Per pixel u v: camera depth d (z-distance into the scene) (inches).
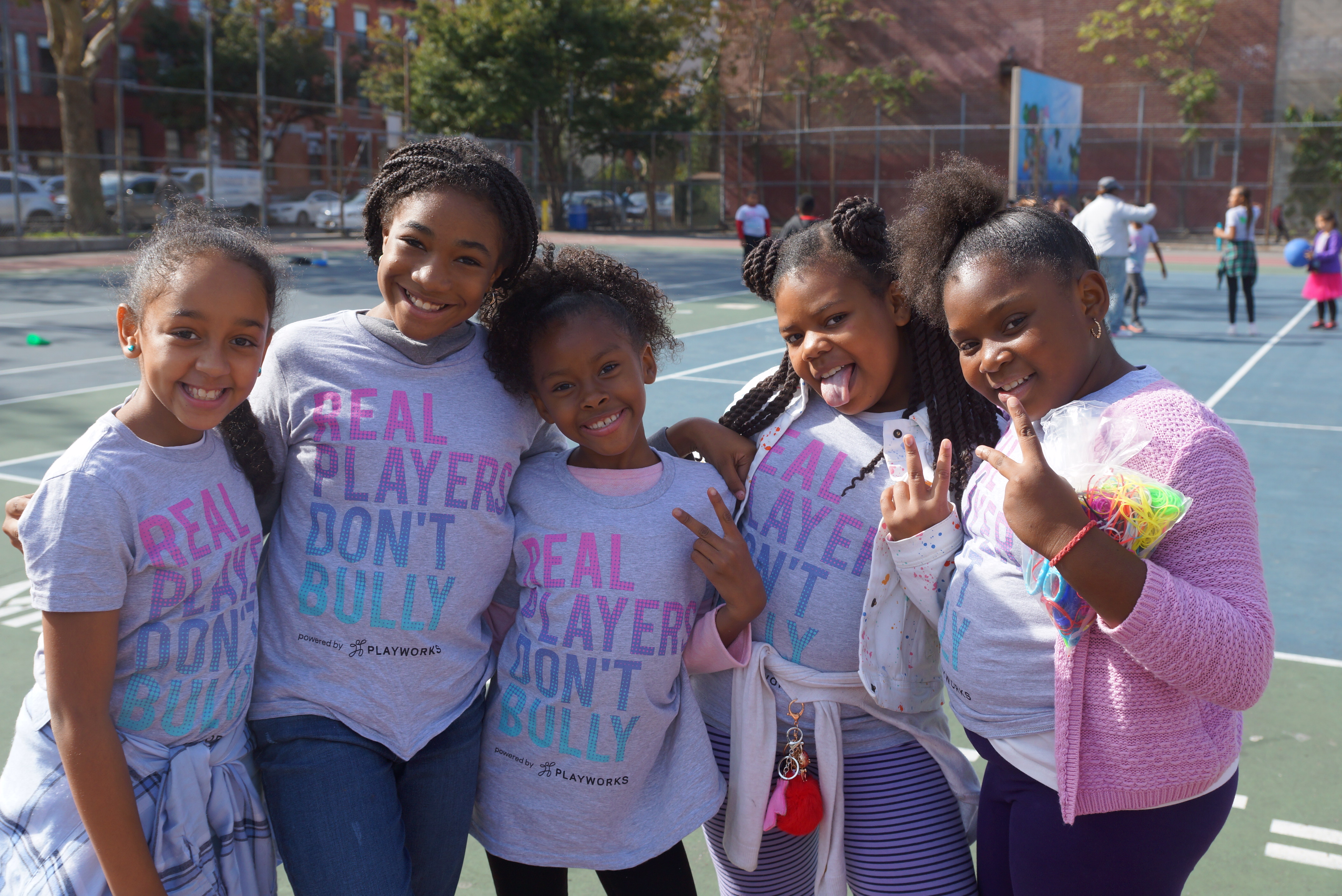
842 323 74.1
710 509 77.8
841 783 76.5
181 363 63.3
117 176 1036.5
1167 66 1337.4
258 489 73.5
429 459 72.7
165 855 65.6
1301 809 117.2
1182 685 54.8
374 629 71.1
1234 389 387.2
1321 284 539.8
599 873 79.7
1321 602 181.8
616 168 1422.2
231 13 1183.6
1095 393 61.7
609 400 74.0
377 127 1347.2
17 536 67.7
